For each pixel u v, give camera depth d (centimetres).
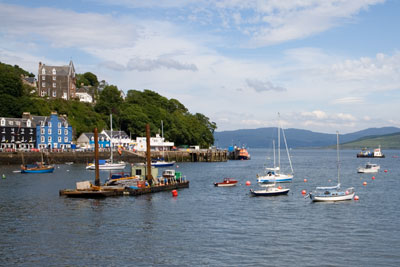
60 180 9431
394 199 6794
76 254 3803
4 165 13412
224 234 4484
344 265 3559
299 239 4303
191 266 3522
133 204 6194
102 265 3538
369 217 5359
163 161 15700
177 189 8062
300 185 8956
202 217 5328
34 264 3550
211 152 19675
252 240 4259
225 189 8125
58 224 4881
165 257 3734
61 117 17250
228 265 3544
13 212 5534
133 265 3541
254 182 9631
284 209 5909
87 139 17938
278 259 3694
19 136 15612
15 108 16662
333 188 7900
